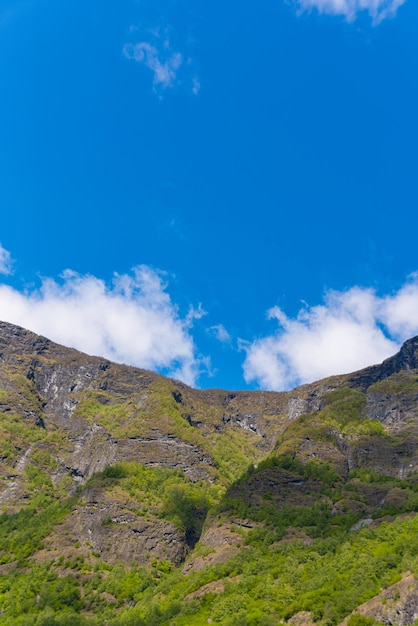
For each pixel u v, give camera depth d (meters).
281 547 172.62
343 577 136.88
